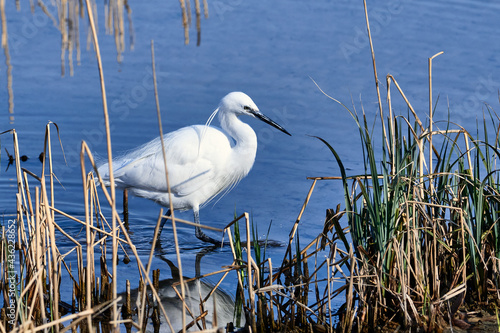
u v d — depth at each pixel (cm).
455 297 823
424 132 867
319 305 812
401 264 758
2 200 1291
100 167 1252
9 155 1441
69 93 1714
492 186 853
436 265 820
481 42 1998
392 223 774
